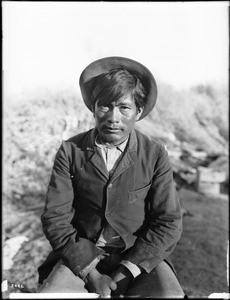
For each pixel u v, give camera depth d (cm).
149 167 173
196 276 259
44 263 182
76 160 175
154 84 175
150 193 176
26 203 351
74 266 166
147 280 167
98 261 172
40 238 305
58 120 356
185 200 372
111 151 174
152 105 180
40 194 361
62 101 361
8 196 349
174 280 167
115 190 170
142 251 166
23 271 260
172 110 417
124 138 172
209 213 347
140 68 175
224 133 422
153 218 176
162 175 174
